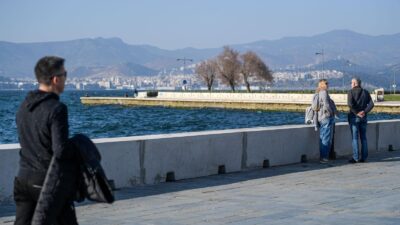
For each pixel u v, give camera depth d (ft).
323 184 39.14
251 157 46.37
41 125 16.25
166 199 33.47
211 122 220.64
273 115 264.52
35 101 16.44
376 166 49.16
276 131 48.62
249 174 43.80
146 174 38.50
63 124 16.30
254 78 453.99
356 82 51.31
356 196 34.37
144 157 38.34
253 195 34.78
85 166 16.56
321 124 51.26
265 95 330.54
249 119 238.48
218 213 29.40
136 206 31.35
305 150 51.85
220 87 649.20
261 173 44.37
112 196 16.85
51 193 16.25
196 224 26.84
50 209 16.26
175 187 37.70
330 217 28.43
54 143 16.14
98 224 26.89
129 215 28.96
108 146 36.09
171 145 40.09
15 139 144.46
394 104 246.27
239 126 200.85
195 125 206.18
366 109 51.19
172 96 396.57
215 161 43.45
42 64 16.75
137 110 317.83
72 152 16.51
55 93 16.92
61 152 16.14
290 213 29.40
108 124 207.41
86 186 16.81
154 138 39.01
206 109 322.96
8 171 31.55
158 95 406.62
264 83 464.24
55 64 16.78
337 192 35.83
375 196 34.37
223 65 453.58
